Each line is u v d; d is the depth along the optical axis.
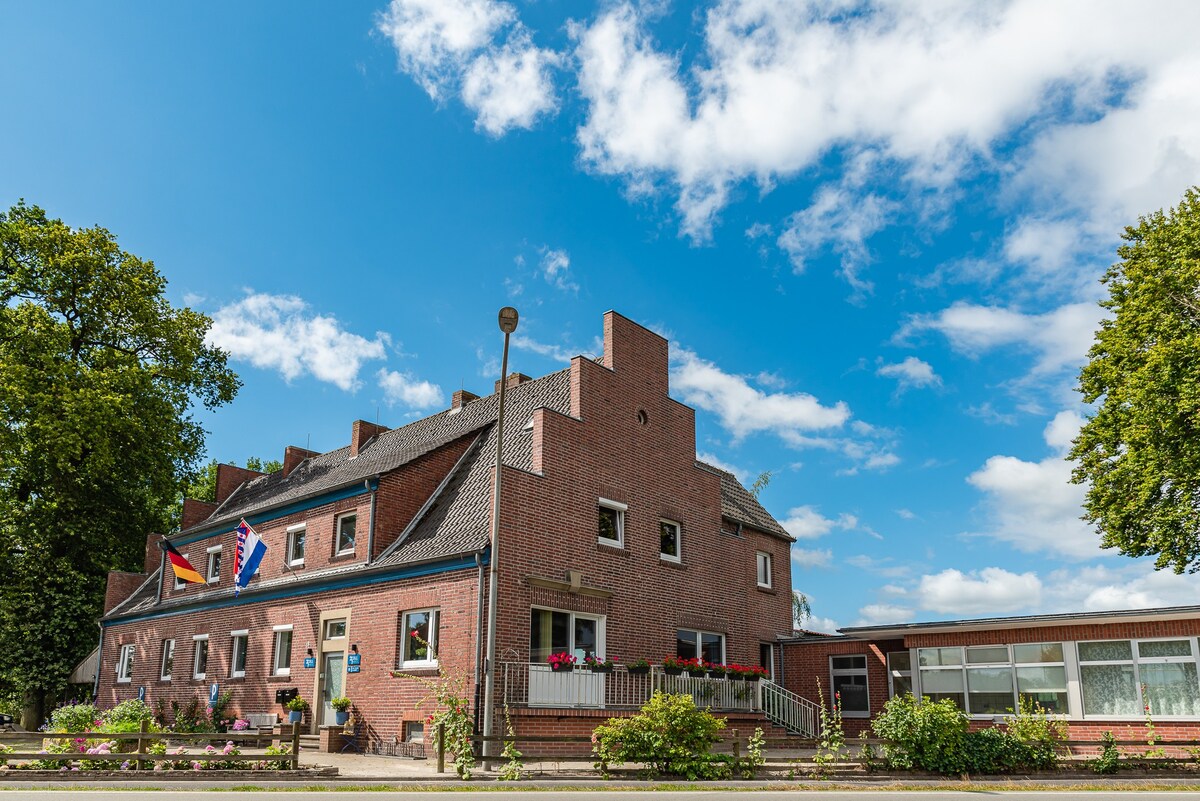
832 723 17.97
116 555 38.25
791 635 29.56
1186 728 21.27
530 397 26.14
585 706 19.45
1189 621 21.66
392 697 19.78
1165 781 16.48
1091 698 22.77
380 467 24.03
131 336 34.91
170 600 29.53
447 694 18.16
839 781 15.93
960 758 16.75
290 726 20.72
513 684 18.31
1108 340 28.84
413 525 22.73
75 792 12.59
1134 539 27.72
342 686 21.34
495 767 15.77
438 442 24.31
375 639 20.69
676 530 24.67
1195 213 27.42
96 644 34.88
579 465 21.67
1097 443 29.39
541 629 19.69
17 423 30.95
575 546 20.97
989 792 14.93
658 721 16.03
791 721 24.80
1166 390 25.78
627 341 24.28
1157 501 27.05
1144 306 27.42
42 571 34.44
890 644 26.77
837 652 27.67
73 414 29.84
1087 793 14.93
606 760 15.82
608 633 21.23
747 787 14.92
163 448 35.22
